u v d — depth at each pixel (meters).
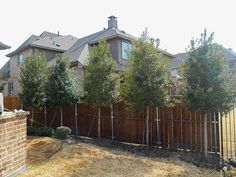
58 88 13.20
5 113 5.55
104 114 12.20
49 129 12.66
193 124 9.23
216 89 7.93
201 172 7.11
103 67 11.23
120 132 11.41
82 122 13.25
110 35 19.97
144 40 9.72
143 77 9.49
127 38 19.88
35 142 10.34
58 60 13.65
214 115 8.67
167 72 9.79
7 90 25.67
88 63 11.77
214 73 7.95
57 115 14.66
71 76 13.83
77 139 11.55
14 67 25.33
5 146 5.31
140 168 7.17
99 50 11.44
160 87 9.42
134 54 9.72
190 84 8.37
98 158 8.01
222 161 8.00
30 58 14.44
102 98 11.16
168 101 9.55
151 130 10.33
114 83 11.29
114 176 6.39
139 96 9.51
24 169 6.24
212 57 8.05
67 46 25.08
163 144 9.92
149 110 10.41
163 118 10.00
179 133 9.55
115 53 19.64
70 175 6.32
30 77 14.06
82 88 13.13
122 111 11.39
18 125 5.95
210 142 8.74
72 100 13.27
